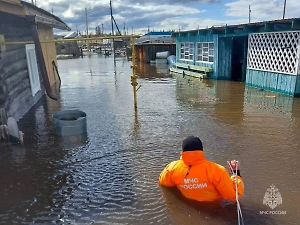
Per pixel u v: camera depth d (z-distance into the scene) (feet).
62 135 19.39
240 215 10.55
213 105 27.78
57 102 30.07
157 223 10.23
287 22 29.91
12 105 21.72
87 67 69.82
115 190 12.48
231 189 10.57
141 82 43.78
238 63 46.91
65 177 13.70
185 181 11.12
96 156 16.07
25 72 27.02
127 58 97.30
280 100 29.40
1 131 17.97
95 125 21.83
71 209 11.18
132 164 15.08
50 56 40.96
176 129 20.62
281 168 14.30
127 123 22.25
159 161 15.42
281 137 18.65
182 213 10.72
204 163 10.85
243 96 31.89
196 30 49.26
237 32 39.52
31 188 12.72
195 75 48.70
